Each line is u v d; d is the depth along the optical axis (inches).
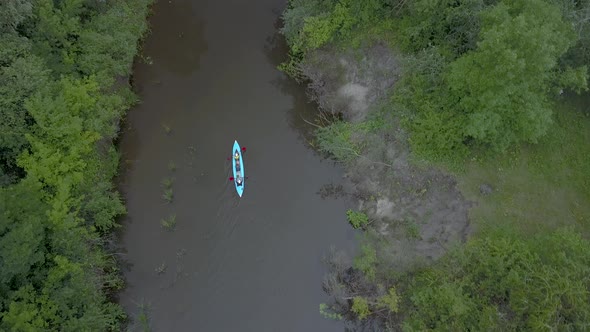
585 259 887.7
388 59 1264.8
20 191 891.4
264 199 1180.5
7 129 964.6
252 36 1435.8
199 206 1157.1
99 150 1153.4
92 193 1066.7
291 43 1381.6
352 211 1155.9
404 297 1004.6
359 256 1096.8
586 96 1183.6
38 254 860.6
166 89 1328.7
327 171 1230.3
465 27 1139.9
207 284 1072.2
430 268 1031.6
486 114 1010.7
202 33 1432.1
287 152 1254.9
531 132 1008.9
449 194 1101.7
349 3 1275.8
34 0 1087.6
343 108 1290.6
